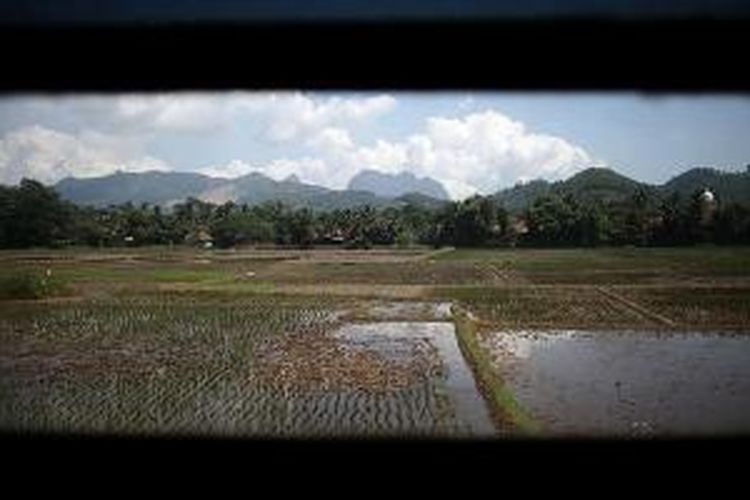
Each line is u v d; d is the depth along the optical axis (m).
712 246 75.25
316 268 52.38
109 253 75.00
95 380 16.80
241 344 21.50
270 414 13.72
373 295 33.69
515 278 42.06
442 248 87.06
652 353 19.84
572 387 15.77
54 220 86.12
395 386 15.96
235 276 45.12
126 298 33.03
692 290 34.12
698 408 13.92
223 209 104.88
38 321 26.28
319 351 20.23
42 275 37.06
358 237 93.31
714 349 20.45
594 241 82.00
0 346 21.16
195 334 23.42
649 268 47.81
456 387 15.85
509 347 20.84
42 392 15.59
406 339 22.22
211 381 16.67
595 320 25.73
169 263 58.19
